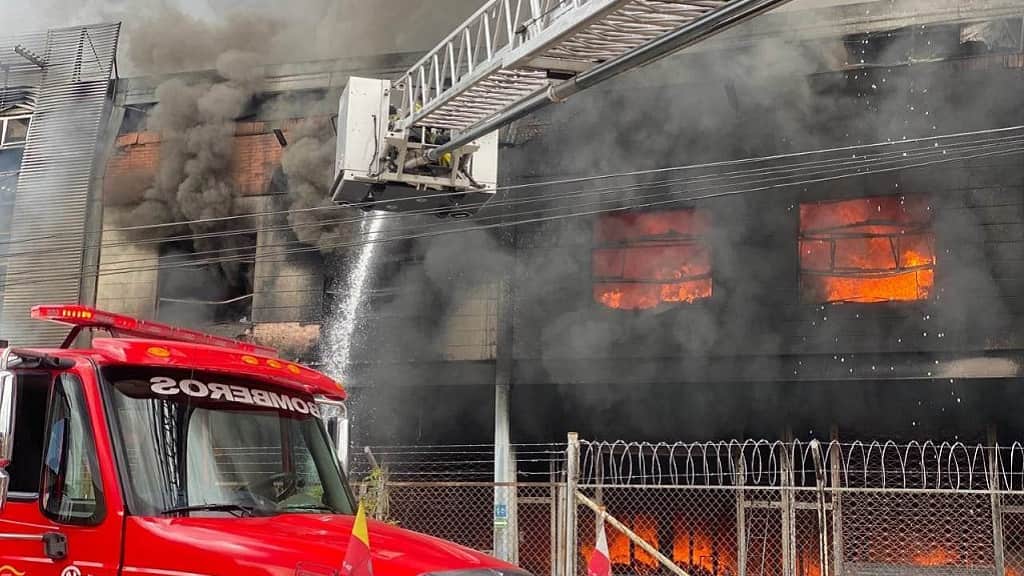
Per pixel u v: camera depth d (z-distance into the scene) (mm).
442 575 3826
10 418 3881
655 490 13617
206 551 3879
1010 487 11602
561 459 13242
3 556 4148
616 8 6773
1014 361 11945
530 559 13711
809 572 12789
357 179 10492
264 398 4738
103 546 4016
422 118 9750
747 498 13266
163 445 4281
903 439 12828
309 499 4691
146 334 5176
